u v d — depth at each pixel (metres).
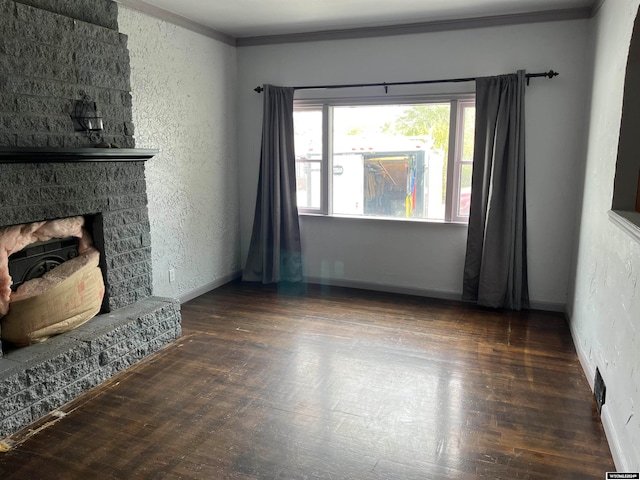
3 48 2.42
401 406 2.62
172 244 4.17
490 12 3.88
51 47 2.67
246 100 4.91
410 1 3.60
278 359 3.20
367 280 4.82
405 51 4.29
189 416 2.51
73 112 2.81
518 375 2.98
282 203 4.83
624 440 2.05
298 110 4.80
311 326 3.80
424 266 4.58
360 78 4.47
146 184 3.72
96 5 3.01
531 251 4.20
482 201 4.16
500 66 4.03
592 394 2.76
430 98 4.28
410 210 4.64
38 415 2.46
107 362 2.88
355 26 4.32
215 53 4.53
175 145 4.09
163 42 3.86
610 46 2.94
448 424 2.45
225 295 4.59
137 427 2.41
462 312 4.14
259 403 2.65
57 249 2.89
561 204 4.04
